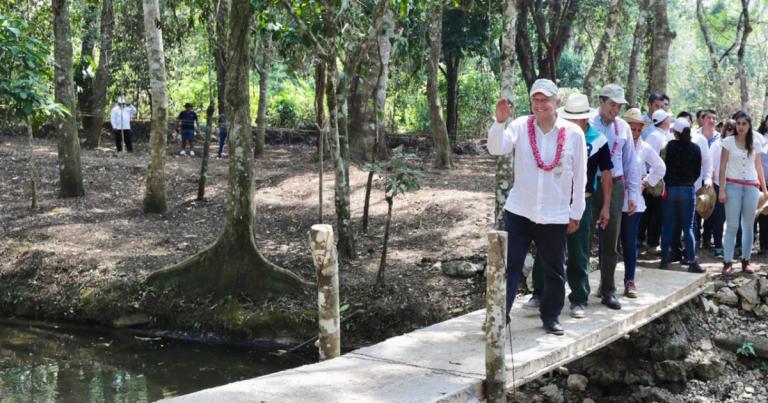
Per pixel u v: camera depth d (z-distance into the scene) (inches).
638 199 321.1
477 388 227.3
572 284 298.0
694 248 389.1
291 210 582.2
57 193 642.2
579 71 1413.6
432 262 450.9
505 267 225.8
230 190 433.4
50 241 510.9
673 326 343.9
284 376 230.1
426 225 531.2
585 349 271.3
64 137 623.5
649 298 329.7
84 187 658.2
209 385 350.3
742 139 382.6
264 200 613.0
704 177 412.8
